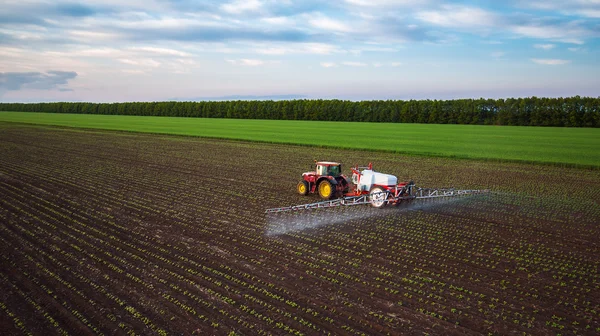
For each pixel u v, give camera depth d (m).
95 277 10.80
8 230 14.52
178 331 8.38
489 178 26.56
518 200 20.19
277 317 8.91
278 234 14.41
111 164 30.58
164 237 13.98
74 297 9.77
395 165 31.75
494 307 9.39
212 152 39.09
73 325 8.62
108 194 20.50
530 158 35.12
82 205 18.23
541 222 16.27
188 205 18.45
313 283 10.52
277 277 10.84
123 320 8.80
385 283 10.58
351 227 15.30
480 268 11.62
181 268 11.39
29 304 9.45
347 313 9.09
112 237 13.90
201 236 14.11
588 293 10.16
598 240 14.12
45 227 14.94
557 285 10.58
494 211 17.95
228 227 15.16
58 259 11.98
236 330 8.41
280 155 37.28
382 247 13.20
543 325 8.69
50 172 26.69
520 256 12.55
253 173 27.36
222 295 9.86
